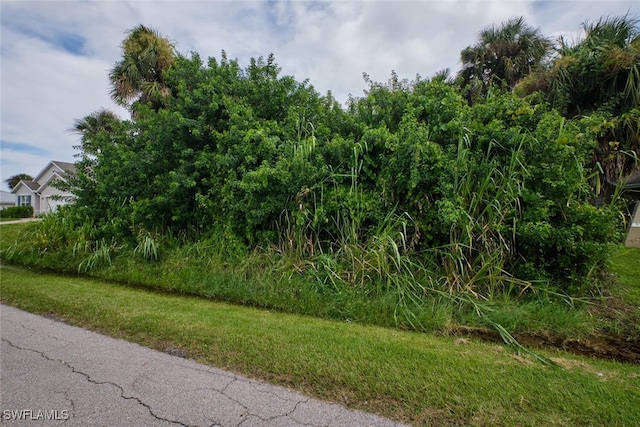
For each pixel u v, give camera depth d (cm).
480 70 949
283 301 358
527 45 891
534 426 155
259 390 186
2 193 3438
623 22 641
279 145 503
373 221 427
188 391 185
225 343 244
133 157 569
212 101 566
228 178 497
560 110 536
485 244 368
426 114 468
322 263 399
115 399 178
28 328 280
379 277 367
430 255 392
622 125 523
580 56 604
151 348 241
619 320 317
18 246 660
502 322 298
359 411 167
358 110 552
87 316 305
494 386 187
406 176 400
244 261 445
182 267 475
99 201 662
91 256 551
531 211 366
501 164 409
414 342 254
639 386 192
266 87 592
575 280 356
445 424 157
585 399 176
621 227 399
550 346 261
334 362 214
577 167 373
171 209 574
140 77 969
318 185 441
